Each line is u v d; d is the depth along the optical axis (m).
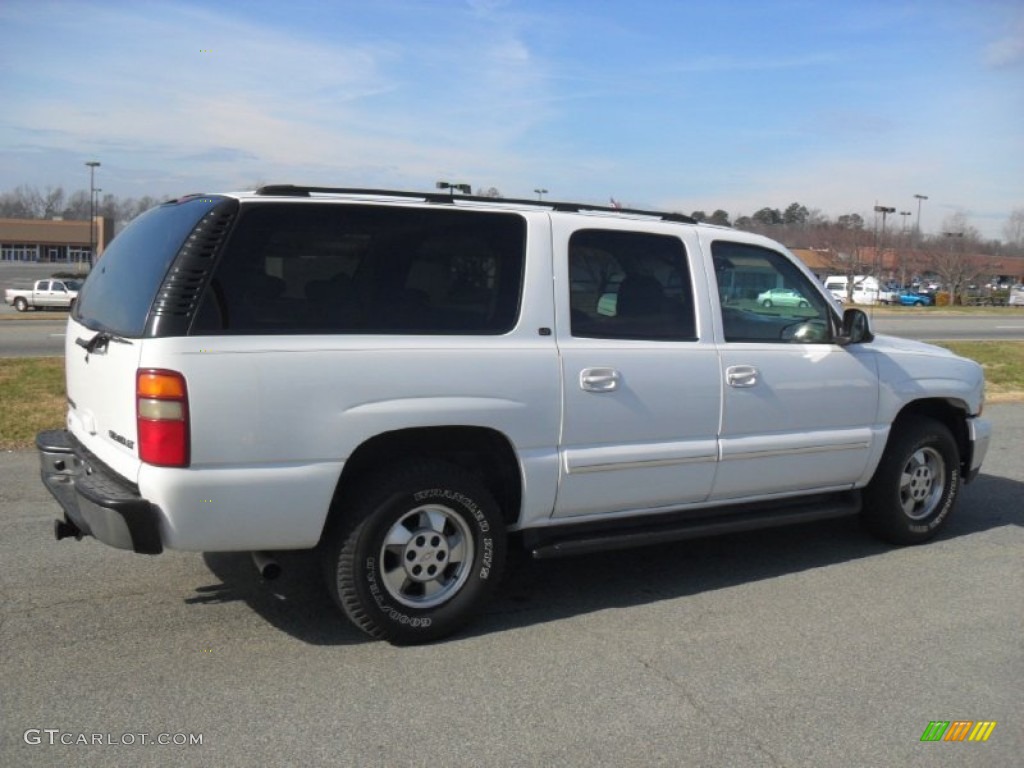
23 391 11.16
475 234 4.44
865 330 5.52
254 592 4.95
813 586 5.30
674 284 5.01
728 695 3.91
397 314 4.20
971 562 5.81
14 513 6.30
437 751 3.41
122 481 3.97
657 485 4.89
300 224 4.04
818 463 5.49
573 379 4.55
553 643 4.42
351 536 4.16
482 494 4.41
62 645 4.23
